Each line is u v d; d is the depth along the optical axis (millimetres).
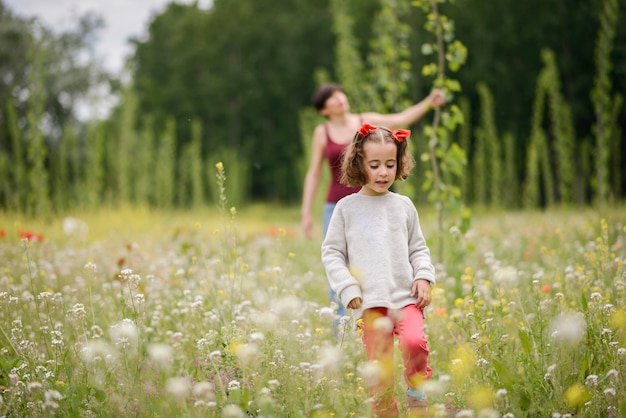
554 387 3211
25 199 13500
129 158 21031
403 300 3537
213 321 4199
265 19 48469
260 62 48469
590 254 5461
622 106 28125
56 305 4223
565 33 32781
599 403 3105
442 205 6727
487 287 4824
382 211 3721
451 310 4906
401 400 3645
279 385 3189
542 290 4418
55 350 3705
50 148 27656
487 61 33844
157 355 3334
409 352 3328
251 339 3268
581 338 3414
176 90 48125
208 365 3525
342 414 3086
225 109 47656
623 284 4117
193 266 6184
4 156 15703
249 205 39812
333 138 5695
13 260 6559
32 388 3000
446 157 6801
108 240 10094
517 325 4027
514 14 33812
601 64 13469
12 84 24781
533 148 17016
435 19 6773
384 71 8914
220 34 48469
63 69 29719
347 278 3549
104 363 3559
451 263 6336
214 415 2941
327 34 46250
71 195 17484
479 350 3512
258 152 47406
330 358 3123
